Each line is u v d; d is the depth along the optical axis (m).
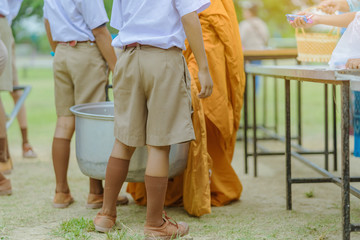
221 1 5.32
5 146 6.92
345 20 4.63
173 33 4.04
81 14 5.21
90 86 5.28
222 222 4.85
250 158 8.19
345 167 3.80
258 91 16.67
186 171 4.89
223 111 5.21
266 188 6.23
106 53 5.21
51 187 6.31
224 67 5.22
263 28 13.24
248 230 4.59
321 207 5.35
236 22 5.39
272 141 9.78
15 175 6.96
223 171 5.51
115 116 4.32
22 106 8.12
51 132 10.84
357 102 4.87
